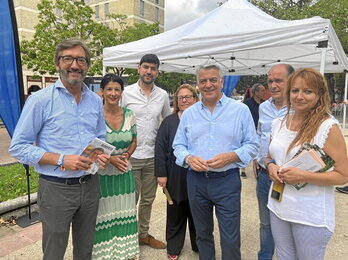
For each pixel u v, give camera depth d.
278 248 1.82
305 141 1.61
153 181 3.04
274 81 2.27
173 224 2.74
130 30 22.05
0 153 8.02
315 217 1.60
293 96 1.65
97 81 16.27
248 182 5.39
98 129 2.15
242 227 3.50
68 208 1.88
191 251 2.98
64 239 1.92
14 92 3.30
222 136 2.07
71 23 17.16
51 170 1.84
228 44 3.66
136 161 2.94
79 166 1.79
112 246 2.54
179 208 2.69
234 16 4.09
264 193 2.42
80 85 1.91
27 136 1.79
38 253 2.86
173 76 23.02
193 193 2.21
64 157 1.79
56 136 1.83
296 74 1.65
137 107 2.94
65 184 1.86
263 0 18.33
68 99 1.87
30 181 4.98
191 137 2.17
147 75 2.89
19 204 3.84
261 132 2.46
